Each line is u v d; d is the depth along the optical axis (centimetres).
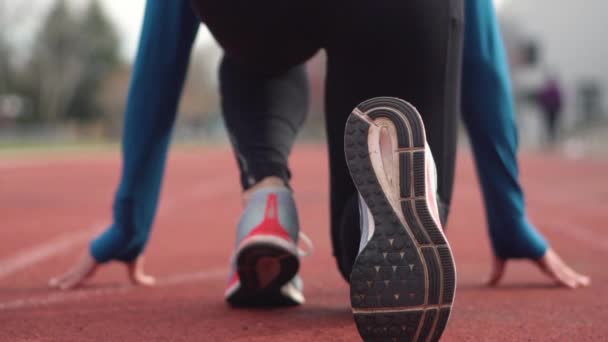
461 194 1015
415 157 181
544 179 1293
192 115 6950
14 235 575
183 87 296
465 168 1750
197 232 602
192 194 1034
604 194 992
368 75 212
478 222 668
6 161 1984
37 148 3256
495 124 308
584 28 3959
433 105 214
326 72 227
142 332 244
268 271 247
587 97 3947
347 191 227
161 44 284
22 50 5438
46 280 372
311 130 5600
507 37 4081
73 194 1011
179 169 1759
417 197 180
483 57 300
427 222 179
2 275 390
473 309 287
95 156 2503
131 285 352
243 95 261
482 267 413
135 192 315
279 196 247
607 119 3183
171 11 279
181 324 254
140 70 290
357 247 221
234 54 237
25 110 5747
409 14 204
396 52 207
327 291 329
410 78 210
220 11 214
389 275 179
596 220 685
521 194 322
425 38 206
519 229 326
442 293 179
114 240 332
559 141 2939
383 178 183
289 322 254
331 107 223
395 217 180
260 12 211
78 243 528
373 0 204
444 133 218
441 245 179
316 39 221
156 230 618
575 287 340
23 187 1134
